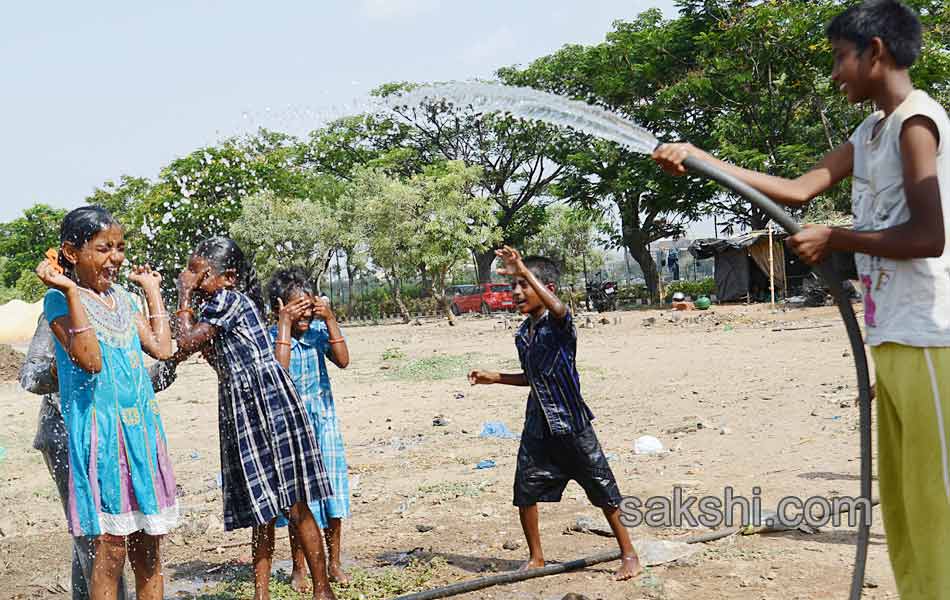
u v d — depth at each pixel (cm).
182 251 2908
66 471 439
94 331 393
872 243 299
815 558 519
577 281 5262
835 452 796
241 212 3909
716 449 854
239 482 478
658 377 1462
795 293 3647
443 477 827
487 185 5425
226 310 470
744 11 3322
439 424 1143
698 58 3638
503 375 527
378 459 945
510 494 740
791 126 3606
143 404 418
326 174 5622
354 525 679
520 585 509
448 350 2289
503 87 359
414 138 5519
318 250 4038
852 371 1327
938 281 305
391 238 3559
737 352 1758
